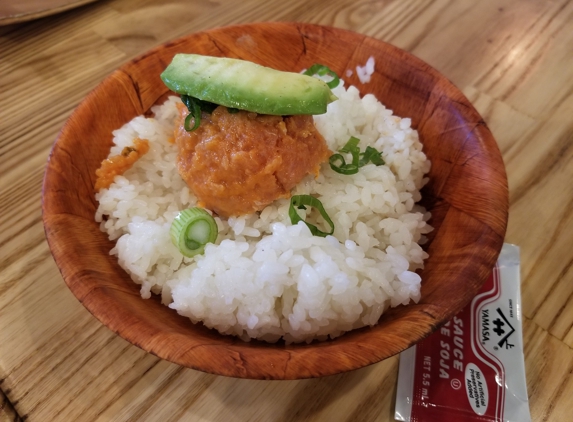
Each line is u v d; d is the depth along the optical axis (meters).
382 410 0.14
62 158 0.16
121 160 0.17
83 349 0.15
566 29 0.26
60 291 0.17
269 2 0.27
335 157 0.17
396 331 0.12
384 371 0.15
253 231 0.16
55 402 0.14
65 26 0.26
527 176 0.20
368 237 0.16
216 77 0.15
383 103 0.20
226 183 0.16
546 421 0.14
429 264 0.16
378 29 0.26
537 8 0.27
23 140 0.21
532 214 0.19
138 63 0.19
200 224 0.16
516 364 0.15
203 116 0.16
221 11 0.27
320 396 0.15
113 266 0.15
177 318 0.15
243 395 0.15
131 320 0.12
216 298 0.15
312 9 0.27
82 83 0.23
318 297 0.14
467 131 0.17
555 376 0.15
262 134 0.15
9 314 0.16
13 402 0.14
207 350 0.11
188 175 0.16
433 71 0.18
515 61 0.24
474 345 0.16
